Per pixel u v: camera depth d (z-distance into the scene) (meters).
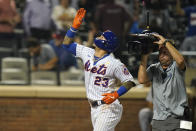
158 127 20.56
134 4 37.91
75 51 21.78
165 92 20.52
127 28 36.09
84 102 32.47
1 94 31.86
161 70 20.72
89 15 39.81
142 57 21.11
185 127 20.11
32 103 32.28
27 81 33.97
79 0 40.59
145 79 21.08
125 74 20.92
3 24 36.62
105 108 21.06
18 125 32.25
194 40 35.34
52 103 32.38
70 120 32.53
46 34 36.59
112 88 21.33
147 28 21.91
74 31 21.70
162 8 36.06
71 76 34.41
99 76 21.03
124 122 32.72
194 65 32.72
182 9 37.28
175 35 36.50
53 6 37.72
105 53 21.27
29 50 34.16
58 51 34.28
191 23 36.19
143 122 30.66
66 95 32.22
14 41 36.72
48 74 34.19
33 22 36.53
